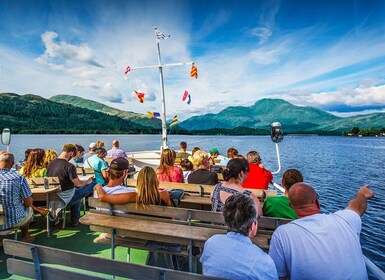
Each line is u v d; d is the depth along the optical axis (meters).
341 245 1.89
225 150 56.69
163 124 10.69
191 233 2.67
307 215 2.12
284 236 2.00
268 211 3.07
